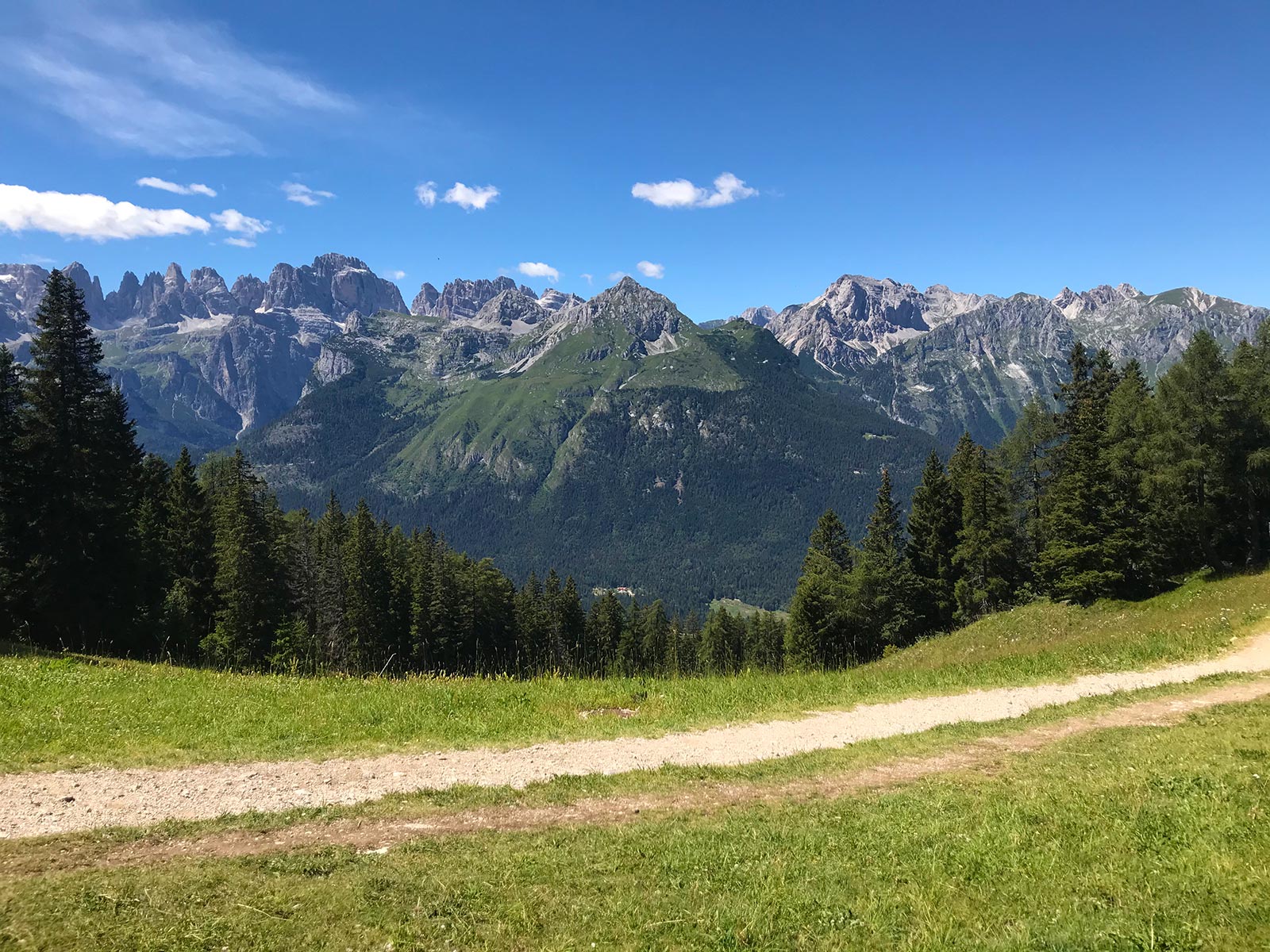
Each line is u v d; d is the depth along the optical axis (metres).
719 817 12.45
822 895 8.95
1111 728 17.86
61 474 42.00
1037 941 7.34
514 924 8.40
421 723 19.06
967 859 9.68
